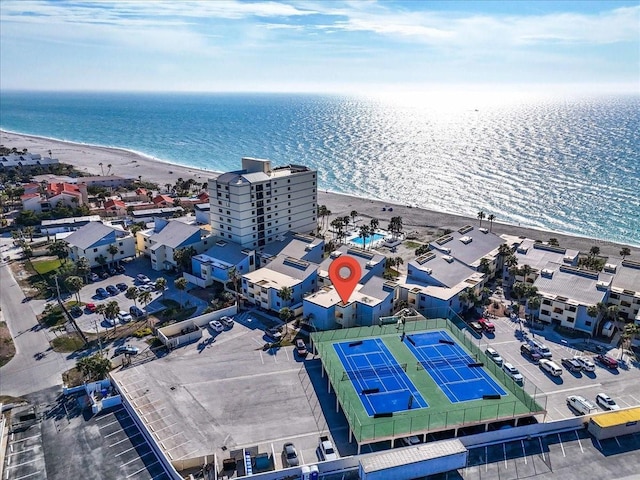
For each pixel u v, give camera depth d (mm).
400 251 160250
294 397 82625
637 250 163500
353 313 108125
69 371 90438
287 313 105250
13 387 85562
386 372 83938
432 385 80125
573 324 105500
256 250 144000
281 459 68750
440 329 100438
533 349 95625
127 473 65812
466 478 64125
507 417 71562
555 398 81938
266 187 147125
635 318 102312
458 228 187375
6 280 133875
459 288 114875
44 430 74438
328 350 91312
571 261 130125
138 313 112438
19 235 166500
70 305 117688
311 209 167125
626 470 65812
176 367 91500
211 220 151875
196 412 78562
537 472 65375
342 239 172000
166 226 150375
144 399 81812
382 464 61938
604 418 72562
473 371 84750
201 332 103438
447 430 71875
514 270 126250
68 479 64750
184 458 68062
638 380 87250
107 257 143375
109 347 98688
